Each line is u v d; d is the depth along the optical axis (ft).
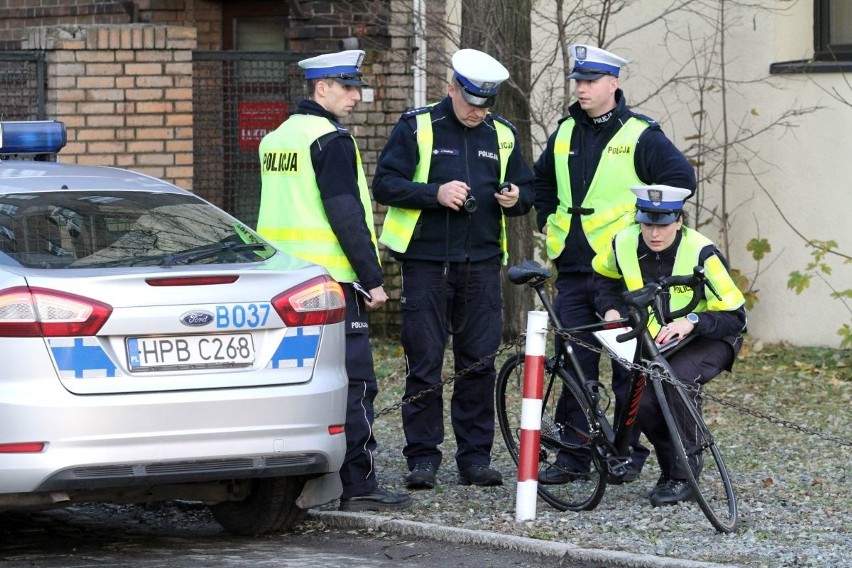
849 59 58.70
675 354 33.50
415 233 36.17
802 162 59.36
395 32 63.82
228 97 63.72
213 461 28.50
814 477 36.88
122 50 61.41
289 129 34.35
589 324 37.42
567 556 29.14
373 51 63.98
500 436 44.19
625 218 36.76
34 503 27.58
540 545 29.60
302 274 30.48
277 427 29.09
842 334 56.75
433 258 36.11
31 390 27.09
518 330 58.85
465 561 29.32
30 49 62.13
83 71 61.16
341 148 33.81
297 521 32.86
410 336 36.52
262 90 63.82
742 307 33.45
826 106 58.59
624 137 36.76
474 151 36.40
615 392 37.50
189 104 62.39
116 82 61.46
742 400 49.62
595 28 60.75
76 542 32.24
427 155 36.09
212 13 71.20
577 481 35.04
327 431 30.12
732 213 61.16
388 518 32.83
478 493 36.14
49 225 30.19
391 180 35.76
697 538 30.07
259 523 32.35
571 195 37.60
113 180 33.42
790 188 59.72
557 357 35.09
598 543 29.78
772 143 59.88
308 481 31.65
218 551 30.66
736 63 60.34
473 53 36.14
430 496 35.76
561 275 38.17
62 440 27.09
